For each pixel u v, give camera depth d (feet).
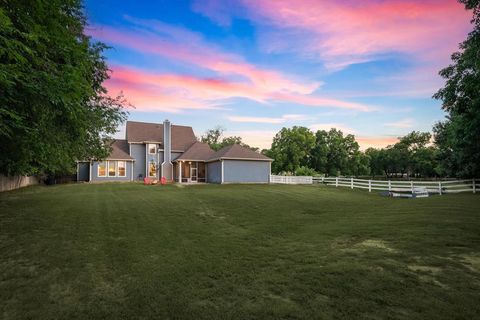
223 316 11.26
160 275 15.71
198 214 35.06
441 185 69.26
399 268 16.02
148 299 12.82
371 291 13.21
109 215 32.53
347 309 11.62
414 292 13.03
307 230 27.12
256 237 24.47
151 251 20.12
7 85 15.11
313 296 12.91
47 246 20.93
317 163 172.55
